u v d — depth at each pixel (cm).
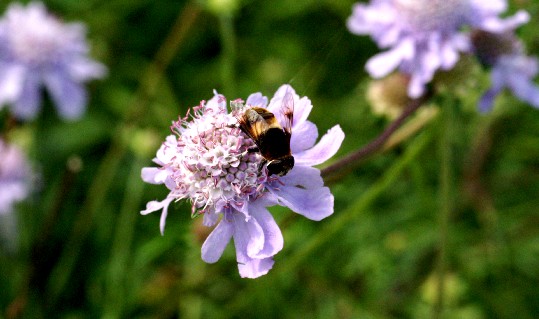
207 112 20
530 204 34
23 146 34
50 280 33
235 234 20
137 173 32
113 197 35
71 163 30
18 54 35
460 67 27
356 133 35
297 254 29
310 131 20
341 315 32
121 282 31
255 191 20
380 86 30
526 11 31
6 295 33
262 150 20
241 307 30
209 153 20
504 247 33
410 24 27
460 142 33
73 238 33
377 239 33
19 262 32
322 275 32
